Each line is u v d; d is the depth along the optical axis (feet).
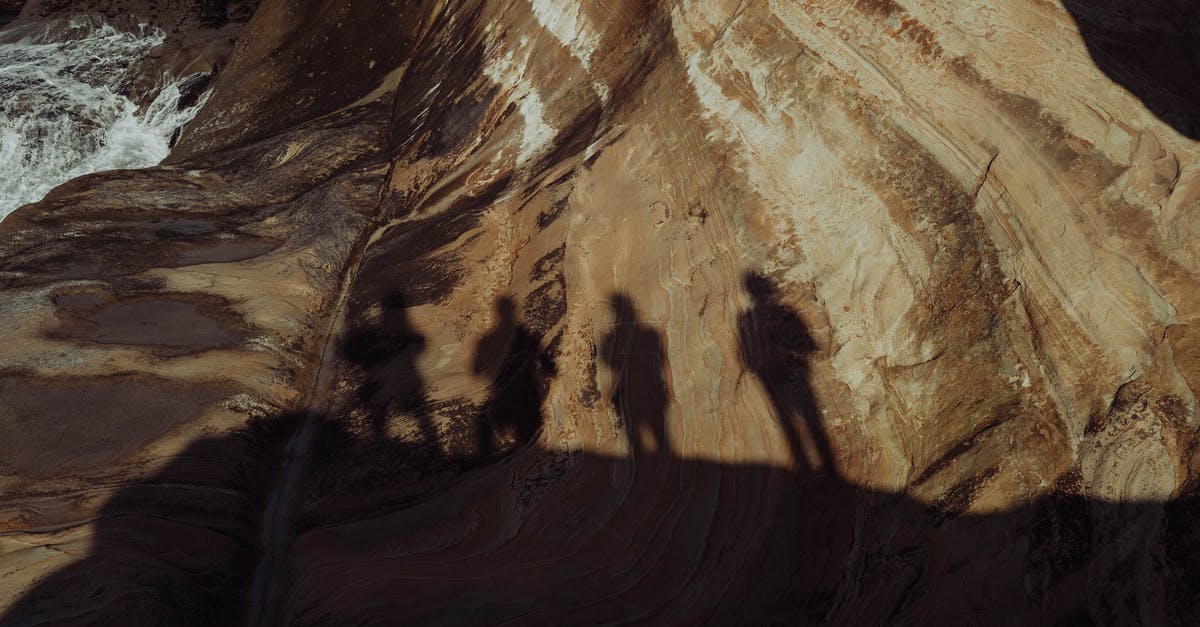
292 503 14.70
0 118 34.04
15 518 13.34
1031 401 10.37
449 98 23.40
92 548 12.96
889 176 12.75
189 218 22.57
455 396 15.14
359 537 13.60
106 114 34.81
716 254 14.30
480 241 18.01
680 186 15.42
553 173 17.81
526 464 13.74
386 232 20.98
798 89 14.34
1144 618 8.48
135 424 15.35
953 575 9.99
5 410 15.44
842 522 11.44
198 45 35.99
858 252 12.87
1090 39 11.16
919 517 10.71
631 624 11.54
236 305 18.71
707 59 16.12
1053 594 9.18
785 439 12.30
